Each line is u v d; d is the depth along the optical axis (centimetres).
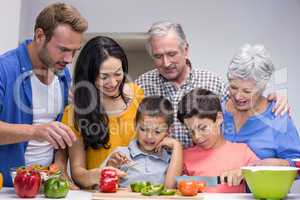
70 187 107
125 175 105
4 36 151
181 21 170
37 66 114
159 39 111
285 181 87
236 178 103
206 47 169
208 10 170
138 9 171
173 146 108
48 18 105
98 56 106
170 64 112
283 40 168
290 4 168
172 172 105
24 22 166
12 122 111
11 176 105
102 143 108
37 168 100
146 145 109
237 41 169
